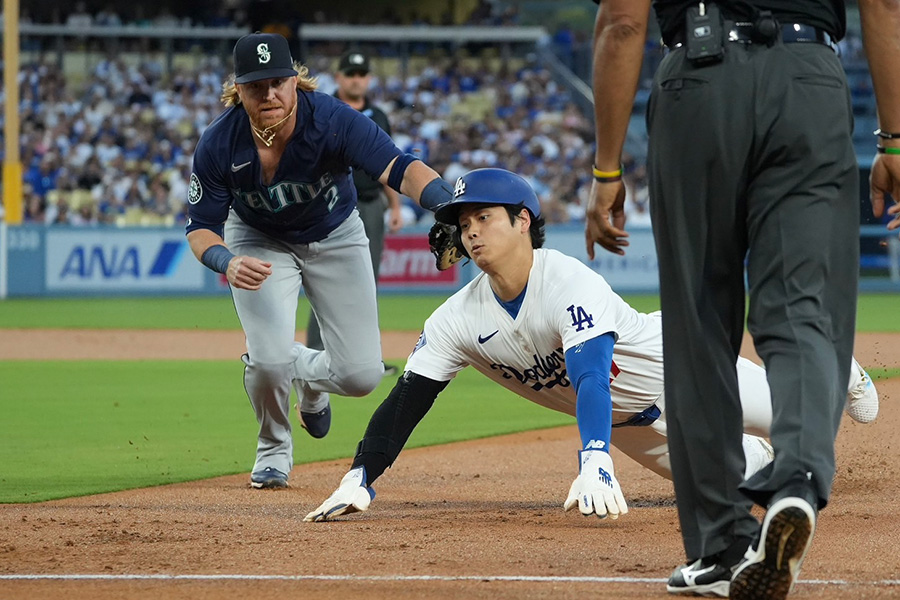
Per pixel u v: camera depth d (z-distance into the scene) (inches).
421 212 2593.5
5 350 1418.6
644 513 466.3
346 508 431.5
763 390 431.5
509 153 2886.3
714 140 275.3
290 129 490.3
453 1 3518.7
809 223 274.7
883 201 306.3
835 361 271.3
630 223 2603.3
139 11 3348.9
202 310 2050.9
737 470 287.7
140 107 2992.1
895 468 568.7
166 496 528.1
